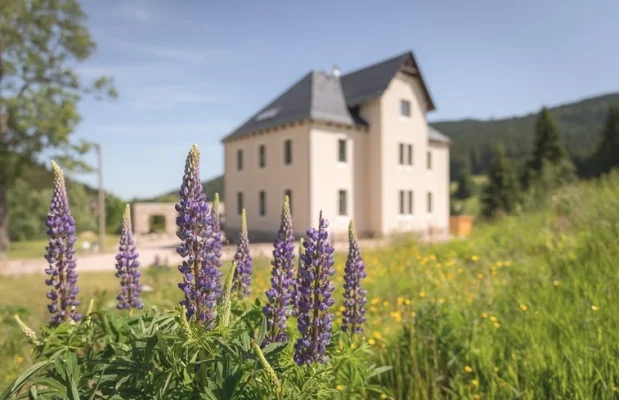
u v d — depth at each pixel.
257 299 2.91
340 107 28.97
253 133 30.59
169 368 2.04
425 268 8.21
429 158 33.69
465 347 3.89
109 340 2.49
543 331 3.98
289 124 27.36
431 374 3.65
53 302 2.92
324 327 2.43
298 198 26.91
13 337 5.15
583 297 4.75
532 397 3.21
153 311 2.70
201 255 2.24
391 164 28.92
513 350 3.78
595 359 3.39
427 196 33.34
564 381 3.18
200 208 2.24
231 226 32.88
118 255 3.23
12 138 26.31
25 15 26.31
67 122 26.59
